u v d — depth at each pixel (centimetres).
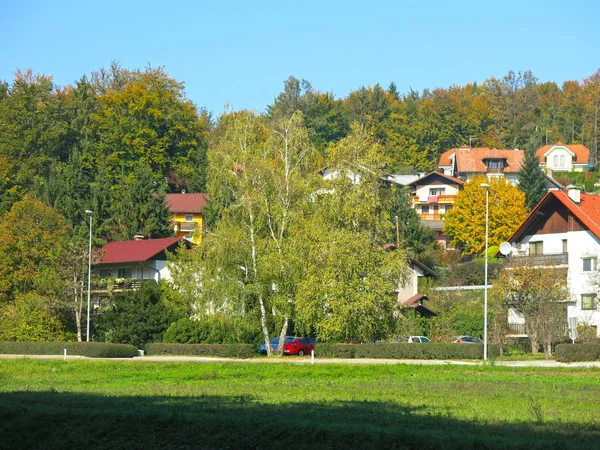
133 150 19212
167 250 13000
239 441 3522
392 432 3406
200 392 5534
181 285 10169
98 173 17812
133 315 10944
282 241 9794
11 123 18738
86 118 19875
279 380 6569
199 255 10031
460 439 3272
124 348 9988
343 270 9256
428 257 15800
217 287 9738
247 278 9988
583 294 10731
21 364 8144
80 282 11812
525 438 3362
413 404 4719
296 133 10238
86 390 5828
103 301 12788
